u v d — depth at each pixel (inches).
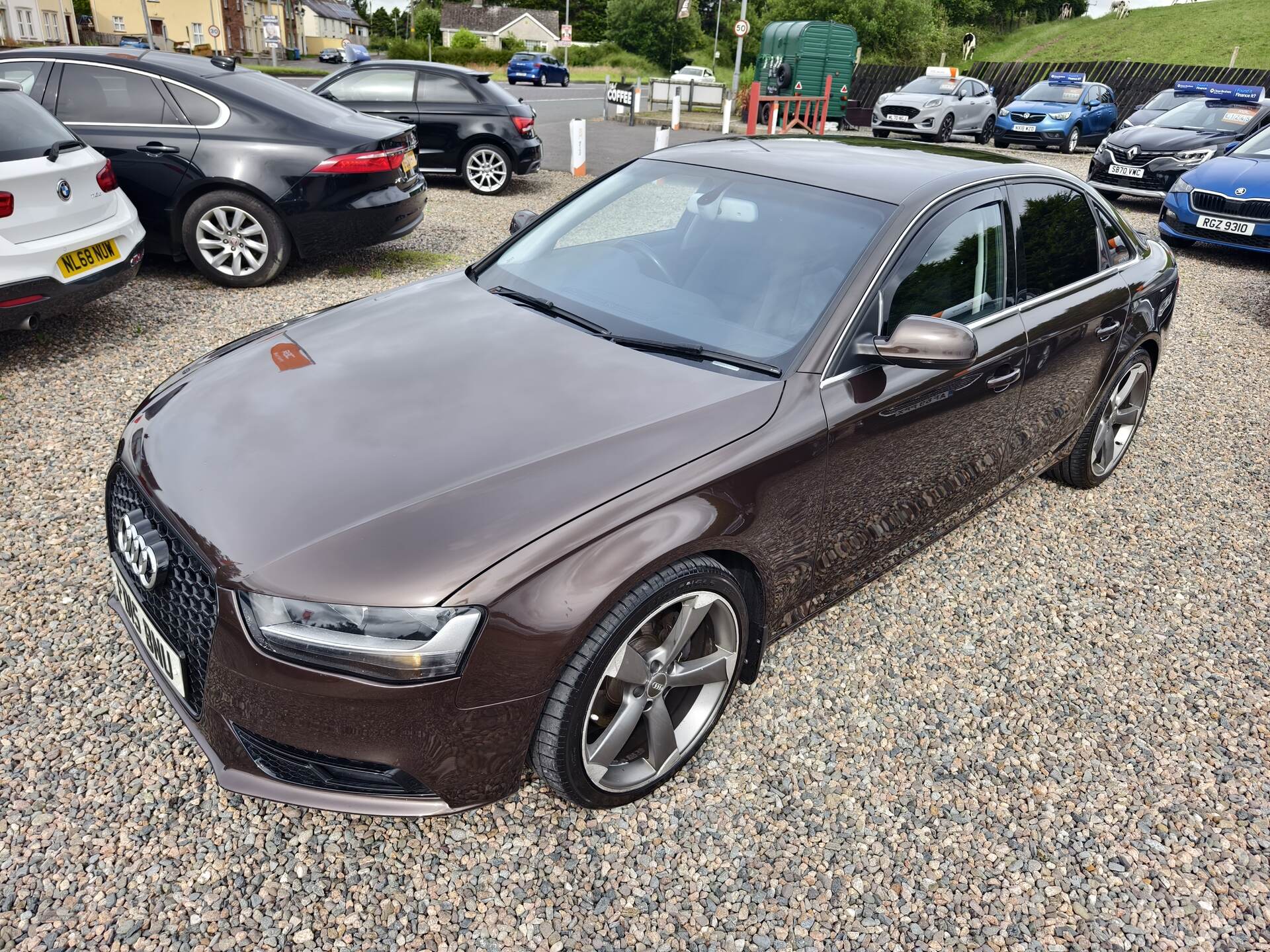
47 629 114.4
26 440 160.9
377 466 85.3
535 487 83.3
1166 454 194.4
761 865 91.2
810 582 108.5
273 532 79.0
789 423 97.7
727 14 2517.2
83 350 203.0
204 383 102.7
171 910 81.6
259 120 253.8
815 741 107.7
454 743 79.6
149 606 89.5
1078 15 2768.2
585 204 138.1
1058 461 160.7
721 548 90.9
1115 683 122.0
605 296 117.3
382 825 91.8
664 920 84.9
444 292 125.5
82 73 249.4
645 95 962.1
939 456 120.7
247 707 79.3
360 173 261.4
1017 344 126.8
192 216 251.8
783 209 119.0
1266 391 233.3
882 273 108.0
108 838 87.7
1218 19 2239.2
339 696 76.1
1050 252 137.8
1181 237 386.9
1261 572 151.5
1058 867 93.7
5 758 95.6
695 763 103.1
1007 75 1180.5
